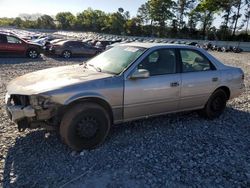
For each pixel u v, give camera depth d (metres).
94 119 4.21
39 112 3.88
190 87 5.25
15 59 16.56
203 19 68.19
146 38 62.28
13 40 16.91
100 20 92.00
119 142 4.59
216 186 3.53
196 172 3.81
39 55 18.28
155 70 4.84
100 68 4.82
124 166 3.86
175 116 6.02
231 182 3.63
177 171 3.81
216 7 60.69
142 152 4.29
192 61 5.43
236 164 4.09
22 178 3.50
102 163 3.91
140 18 78.50
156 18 72.50
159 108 4.96
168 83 4.91
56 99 3.87
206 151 4.45
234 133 5.30
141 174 3.69
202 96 5.54
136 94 4.56
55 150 4.22
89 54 20.33
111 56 5.08
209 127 5.53
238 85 6.20
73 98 3.97
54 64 15.17
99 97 4.18
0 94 7.46
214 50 41.91
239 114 6.54
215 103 5.91
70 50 19.38
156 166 3.90
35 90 3.88
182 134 5.08
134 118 4.74
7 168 3.71
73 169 3.74
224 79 5.84
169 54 5.08
